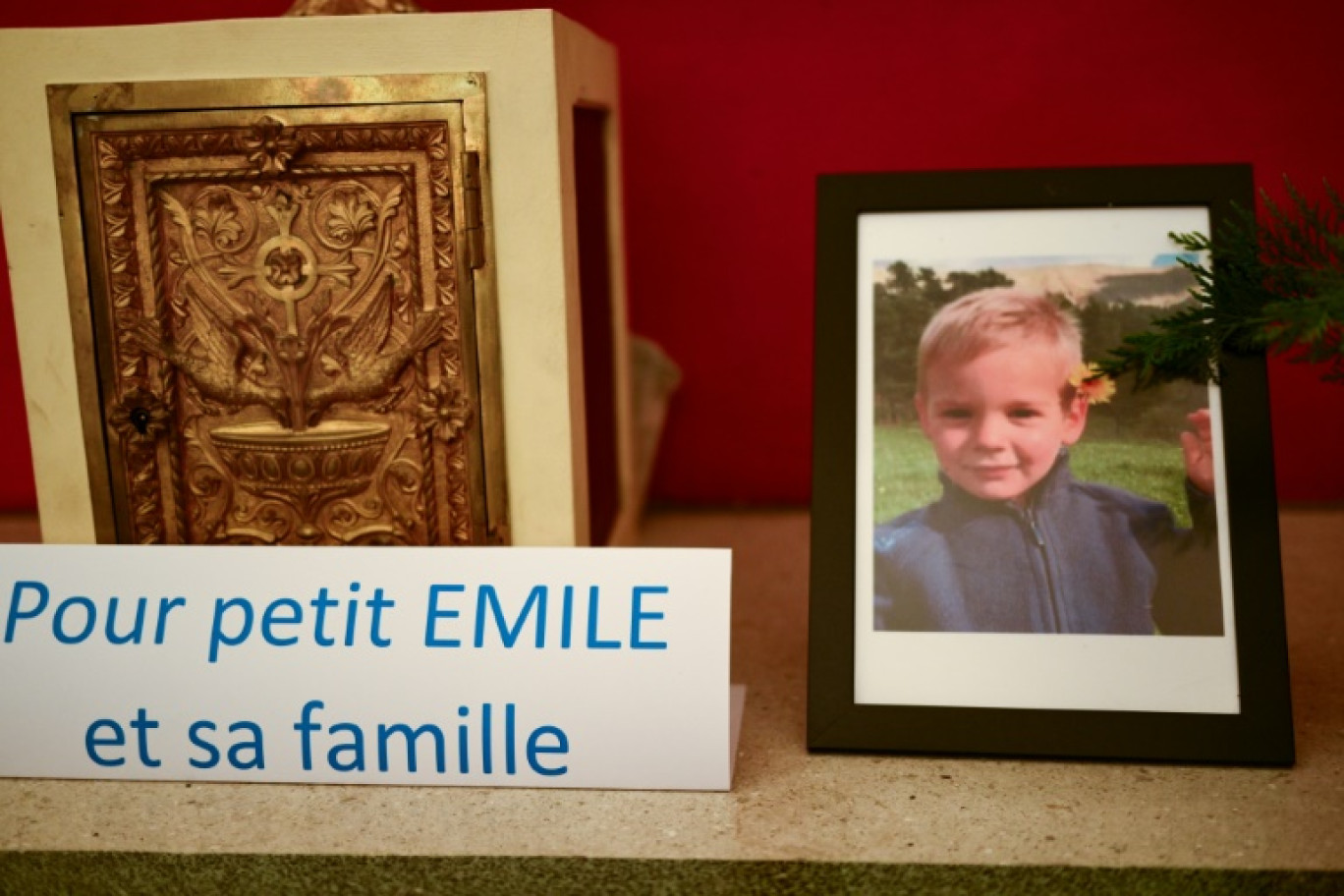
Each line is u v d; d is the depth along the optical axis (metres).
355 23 1.32
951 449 1.27
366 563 1.21
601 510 1.69
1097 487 1.25
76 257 1.38
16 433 2.04
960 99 1.88
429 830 1.12
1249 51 1.81
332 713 1.19
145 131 1.35
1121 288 1.28
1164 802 1.14
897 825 1.11
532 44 1.32
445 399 1.40
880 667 1.24
